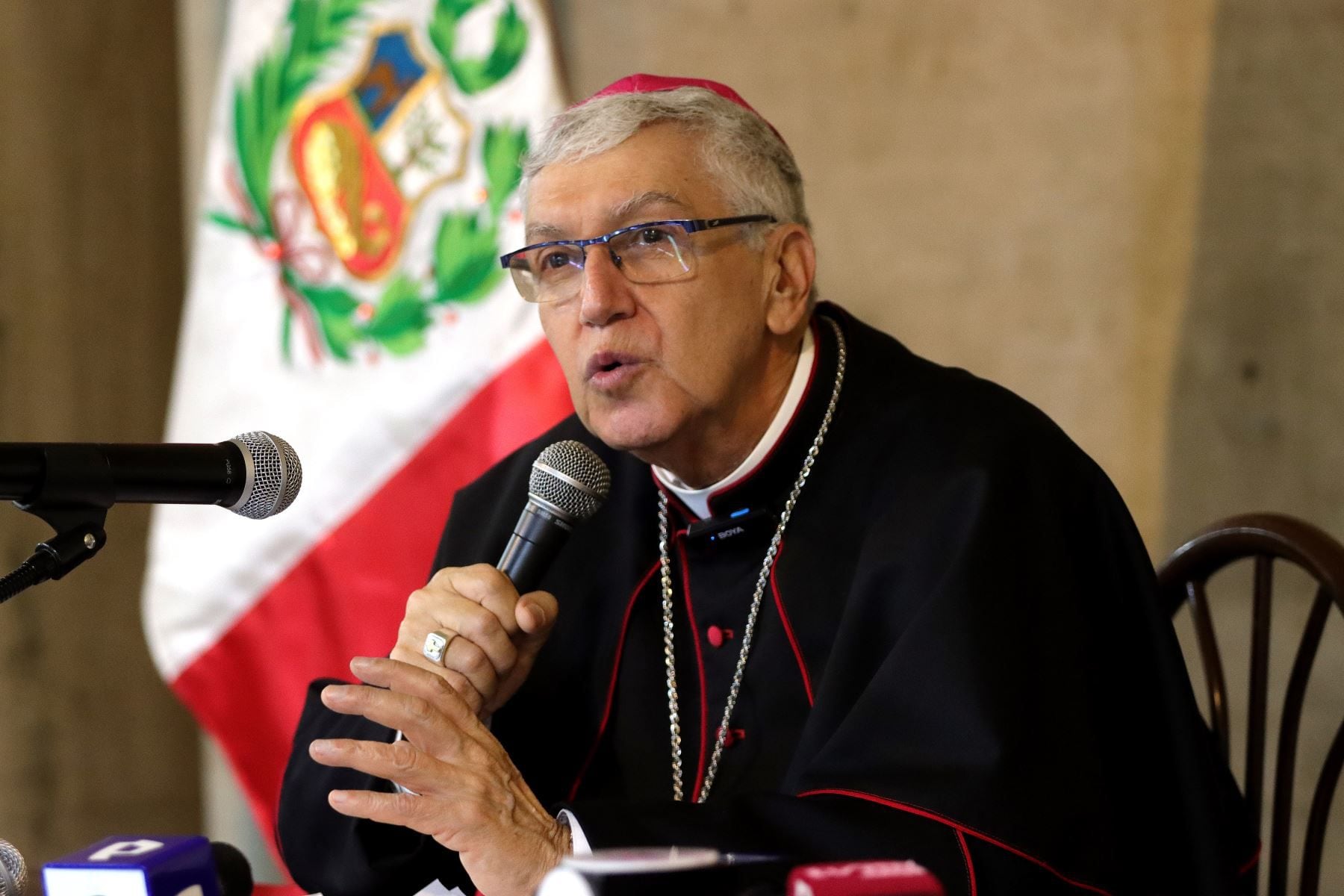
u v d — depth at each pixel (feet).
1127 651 17.26
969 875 13.82
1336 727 28.91
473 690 16.24
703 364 16.99
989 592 15.56
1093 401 31.22
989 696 14.74
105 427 34.94
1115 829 15.03
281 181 29.71
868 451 18.02
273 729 29.55
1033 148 31.50
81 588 34.53
